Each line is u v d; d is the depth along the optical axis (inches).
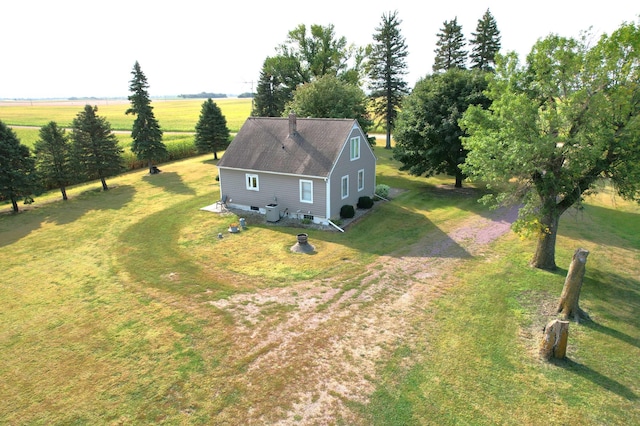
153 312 570.6
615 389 410.0
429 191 1291.8
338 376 426.3
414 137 1262.3
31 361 465.4
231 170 1082.7
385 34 2050.9
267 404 388.2
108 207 1154.7
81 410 386.6
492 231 902.4
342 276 681.6
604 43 569.9
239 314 559.5
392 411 377.7
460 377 424.5
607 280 665.0
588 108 571.2
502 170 633.6
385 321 535.2
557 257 756.6
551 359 454.0
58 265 754.8
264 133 1110.4
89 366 453.1
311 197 976.3
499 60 687.7
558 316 548.4
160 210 1109.7
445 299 594.2
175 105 6663.4
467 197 1210.0
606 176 624.4
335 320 539.2
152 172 1640.0
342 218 1014.4
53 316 567.5
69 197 1284.4
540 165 622.8
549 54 628.7
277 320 541.6
